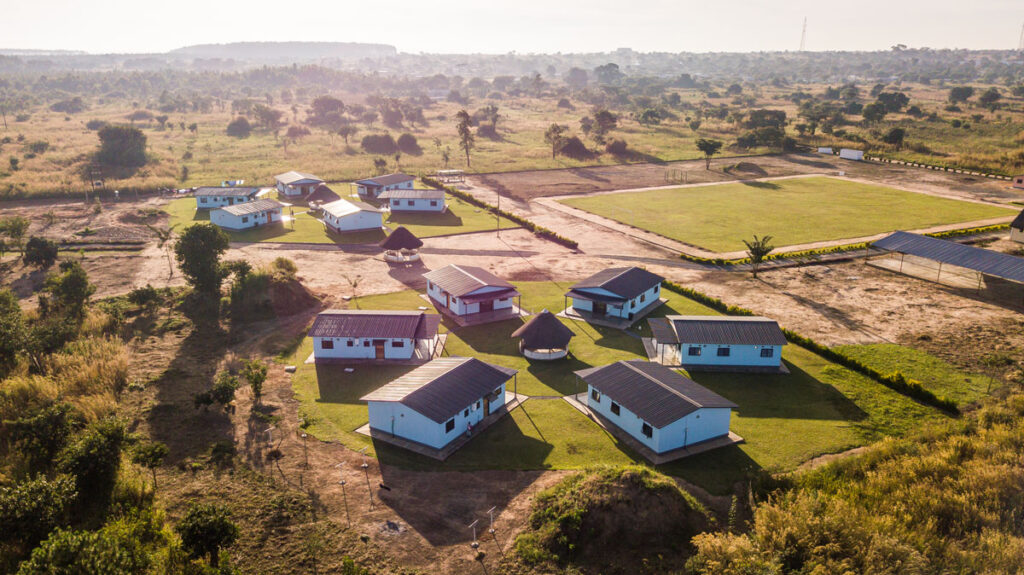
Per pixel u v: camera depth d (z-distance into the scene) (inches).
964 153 7106.3
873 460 1742.1
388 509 1573.6
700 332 2421.3
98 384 2124.8
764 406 2129.7
